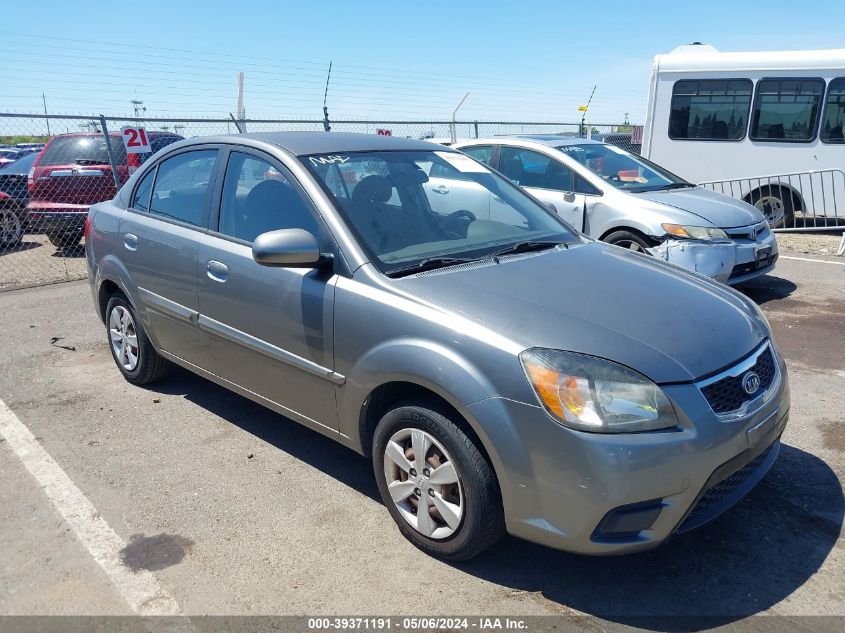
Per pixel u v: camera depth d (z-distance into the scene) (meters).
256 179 3.88
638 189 7.45
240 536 3.28
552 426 2.62
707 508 2.85
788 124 11.18
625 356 2.70
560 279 3.27
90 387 5.06
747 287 7.93
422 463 3.03
